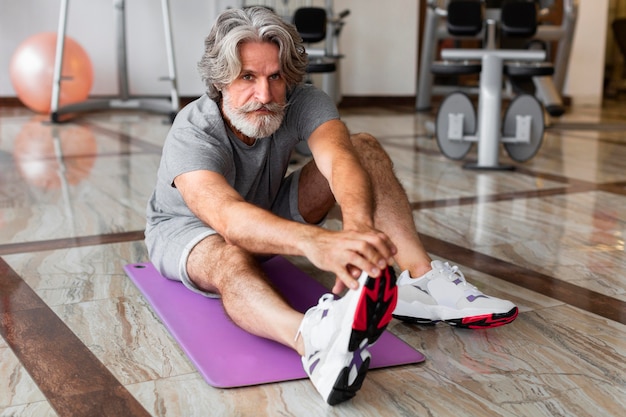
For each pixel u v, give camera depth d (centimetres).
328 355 117
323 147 146
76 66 551
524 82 470
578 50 742
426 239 229
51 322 159
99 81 617
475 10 400
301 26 398
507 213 265
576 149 422
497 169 351
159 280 182
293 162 363
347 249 109
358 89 671
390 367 137
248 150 156
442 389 129
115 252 212
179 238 159
